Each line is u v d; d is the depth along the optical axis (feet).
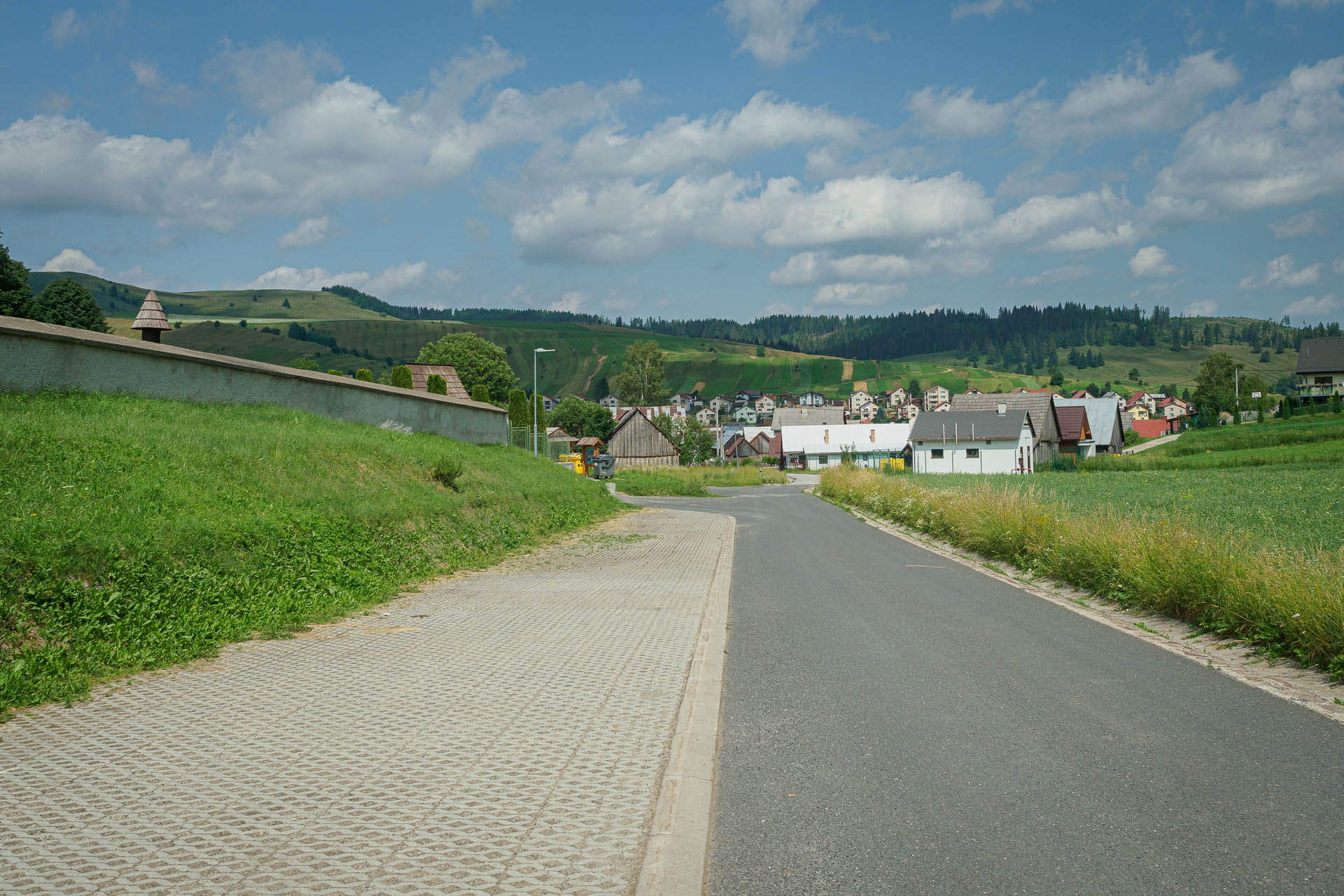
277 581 30.81
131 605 24.70
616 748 15.90
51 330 44.96
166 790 13.79
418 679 21.16
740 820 12.99
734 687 20.88
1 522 25.46
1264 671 21.98
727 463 328.08
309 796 13.53
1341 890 10.59
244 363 60.03
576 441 314.35
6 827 12.31
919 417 219.41
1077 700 19.31
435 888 10.48
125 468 35.12
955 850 11.85
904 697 19.77
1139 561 31.71
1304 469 133.90
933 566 45.47
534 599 34.06
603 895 10.39
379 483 50.70
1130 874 11.06
